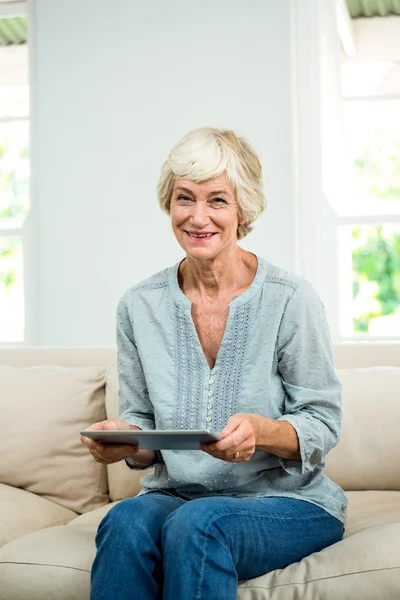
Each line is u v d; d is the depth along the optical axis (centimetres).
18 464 299
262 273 231
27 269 456
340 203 439
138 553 197
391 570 198
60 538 230
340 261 434
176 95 434
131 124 439
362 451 277
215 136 224
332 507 224
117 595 195
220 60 430
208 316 232
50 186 448
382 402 281
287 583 204
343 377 291
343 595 198
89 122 444
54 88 449
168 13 436
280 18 425
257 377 224
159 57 437
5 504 278
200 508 198
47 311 447
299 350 224
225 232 224
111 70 442
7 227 462
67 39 448
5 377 316
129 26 440
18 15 481
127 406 242
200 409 226
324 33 433
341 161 443
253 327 227
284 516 211
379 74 448
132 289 242
